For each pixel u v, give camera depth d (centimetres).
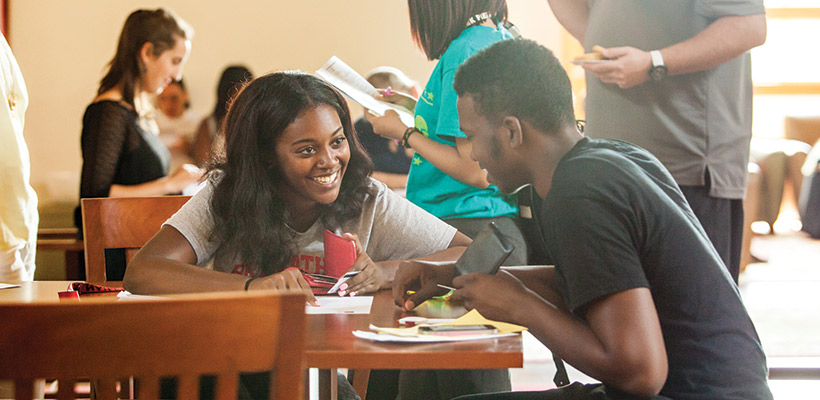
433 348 116
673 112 227
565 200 123
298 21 536
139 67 417
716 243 232
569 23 269
